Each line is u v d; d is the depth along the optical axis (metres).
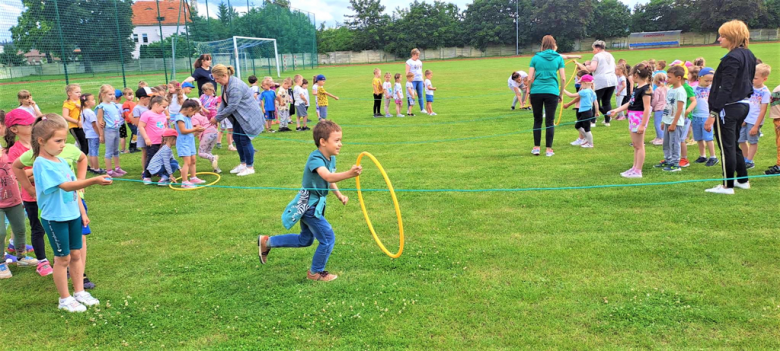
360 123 13.16
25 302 3.89
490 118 13.04
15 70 18.36
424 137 10.65
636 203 5.59
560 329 3.24
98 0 18.34
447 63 51.72
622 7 67.69
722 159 5.67
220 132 10.28
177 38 25.67
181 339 3.31
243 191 6.87
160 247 4.90
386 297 3.74
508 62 46.94
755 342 3.01
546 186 6.43
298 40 42.41
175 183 7.36
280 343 3.21
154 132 7.36
